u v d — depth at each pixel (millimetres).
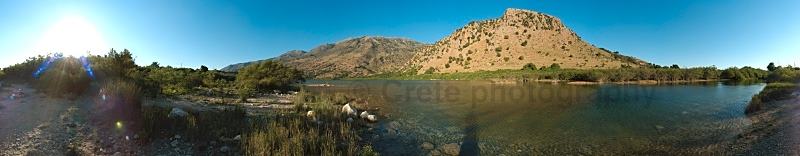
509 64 146250
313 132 12875
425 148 13297
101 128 11891
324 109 20062
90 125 12125
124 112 13688
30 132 10805
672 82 76812
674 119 19469
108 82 18344
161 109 14789
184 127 12805
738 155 11023
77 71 18875
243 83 39906
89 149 10250
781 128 13641
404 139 14609
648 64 141625
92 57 23031
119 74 22797
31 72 21812
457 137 15141
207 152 10828
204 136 12000
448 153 12750
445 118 20188
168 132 12078
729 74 88688
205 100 23422
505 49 167375
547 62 144500
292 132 12797
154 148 10797
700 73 86375
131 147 10695
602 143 13961
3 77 22141
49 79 18375
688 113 21781
